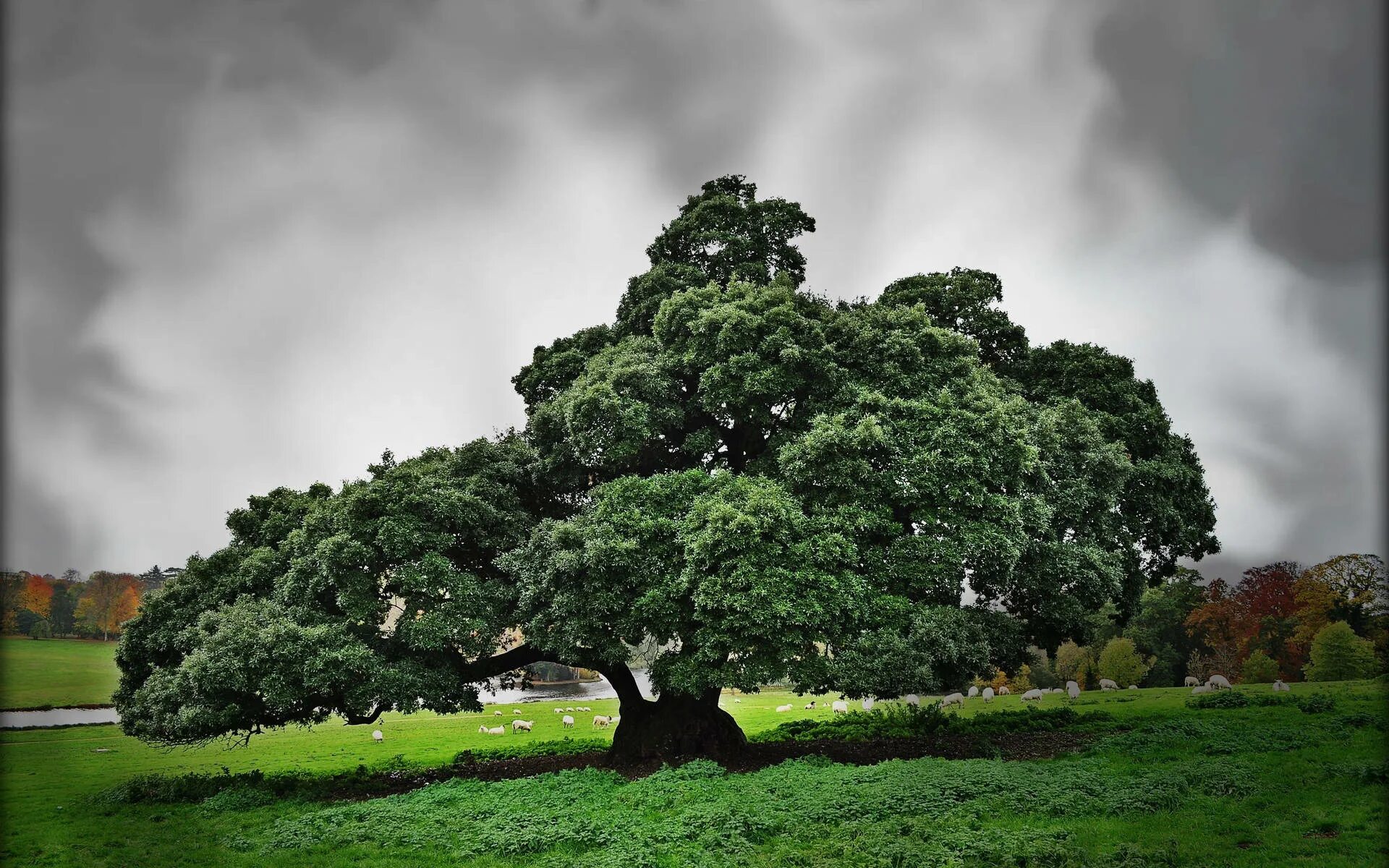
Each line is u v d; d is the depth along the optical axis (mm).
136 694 21703
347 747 34438
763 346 21078
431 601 20922
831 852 12562
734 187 28453
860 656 18641
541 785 19281
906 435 20484
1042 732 26203
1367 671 46844
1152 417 26047
